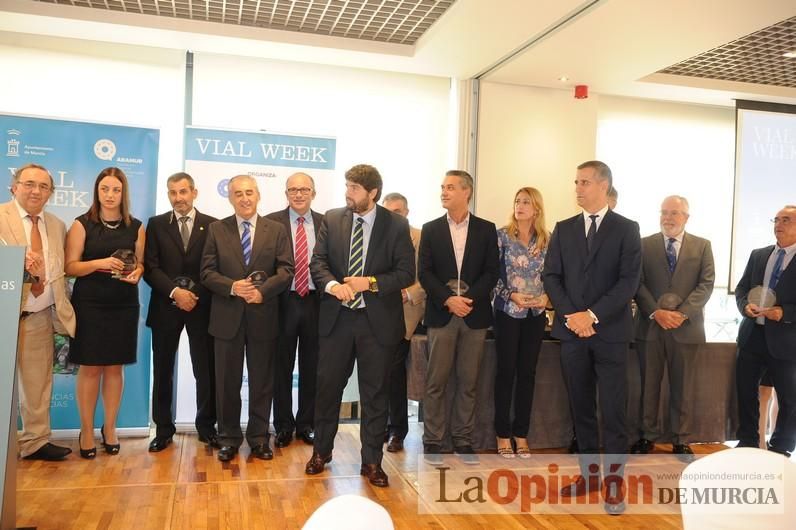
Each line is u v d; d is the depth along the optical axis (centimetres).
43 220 371
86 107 496
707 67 539
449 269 393
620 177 620
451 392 425
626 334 333
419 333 459
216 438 419
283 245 397
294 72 540
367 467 355
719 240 641
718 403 466
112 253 387
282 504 322
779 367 418
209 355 419
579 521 314
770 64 526
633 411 444
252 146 467
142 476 360
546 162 581
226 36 470
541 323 412
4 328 240
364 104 558
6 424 238
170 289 394
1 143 421
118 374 399
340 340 353
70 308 376
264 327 388
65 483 345
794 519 109
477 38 461
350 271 351
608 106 615
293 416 456
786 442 420
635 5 389
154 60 508
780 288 416
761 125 604
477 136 567
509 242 414
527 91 576
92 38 482
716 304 633
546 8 404
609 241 336
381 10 442
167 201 514
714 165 638
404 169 570
